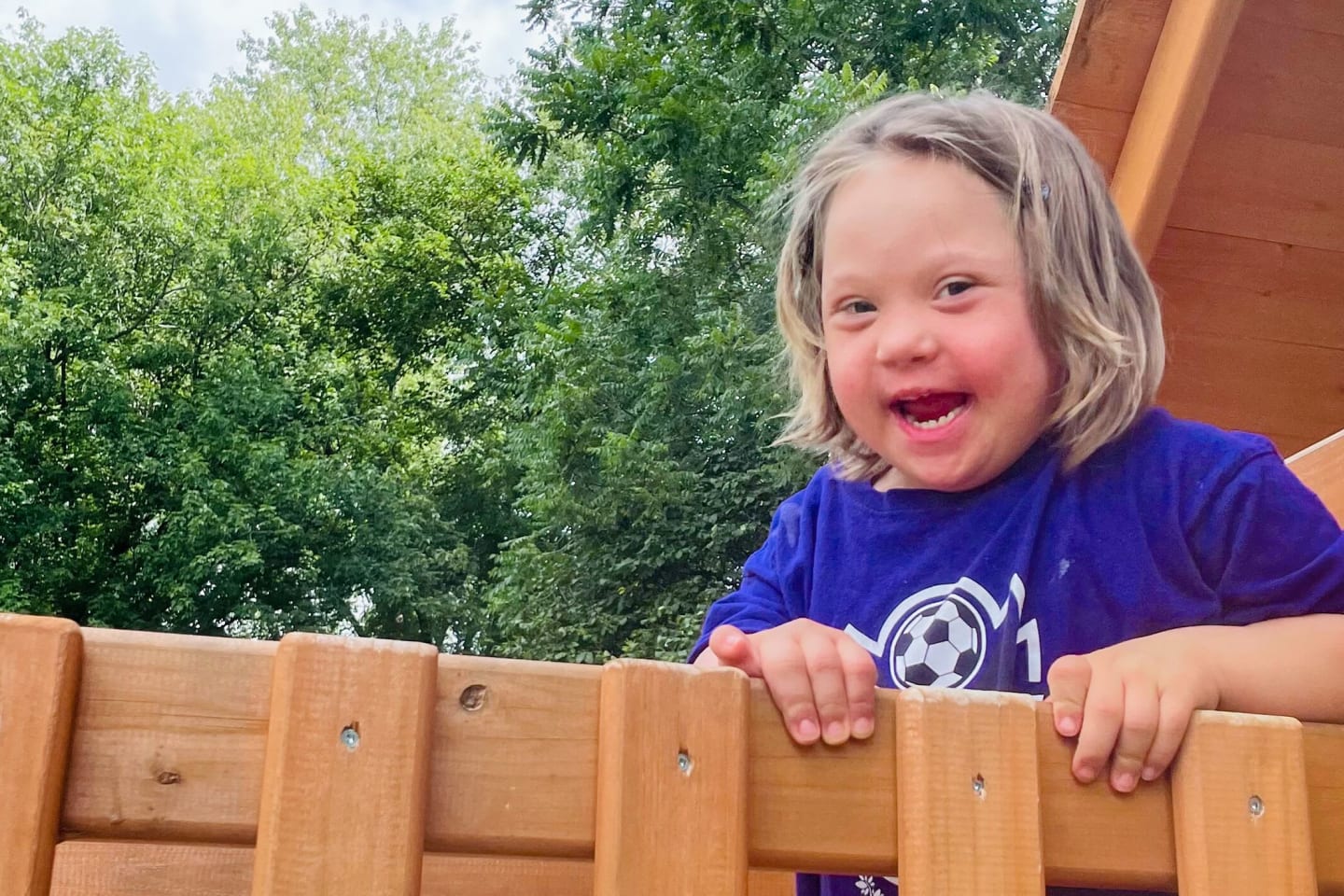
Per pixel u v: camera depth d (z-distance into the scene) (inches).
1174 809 36.6
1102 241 56.0
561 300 557.3
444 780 31.3
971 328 50.7
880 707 35.3
